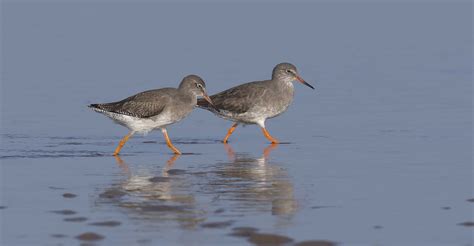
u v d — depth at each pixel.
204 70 31.42
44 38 41.50
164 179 14.92
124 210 12.45
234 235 11.09
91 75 30.83
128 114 18.11
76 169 16.03
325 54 36.75
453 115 22.55
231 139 20.34
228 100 20.16
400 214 12.32
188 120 23.05
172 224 11.63
